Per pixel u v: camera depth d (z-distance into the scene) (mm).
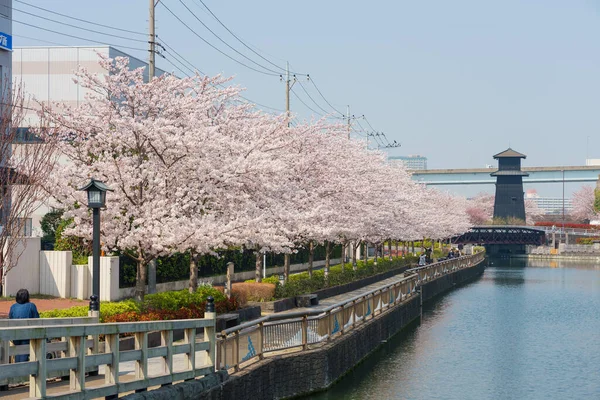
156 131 24969
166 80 27828
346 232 44844
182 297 27062
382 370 31812
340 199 43844
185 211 26859
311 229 36875
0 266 26203
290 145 37281
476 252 118250
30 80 59844
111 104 26875
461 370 32219
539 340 41188
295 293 38406
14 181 26641
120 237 25438
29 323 16062
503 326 47156
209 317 18297
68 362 13086
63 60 59531
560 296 69375
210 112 33188
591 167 169750
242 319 30516
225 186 27609
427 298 63438
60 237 35719
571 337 42375
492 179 176750
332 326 28062
